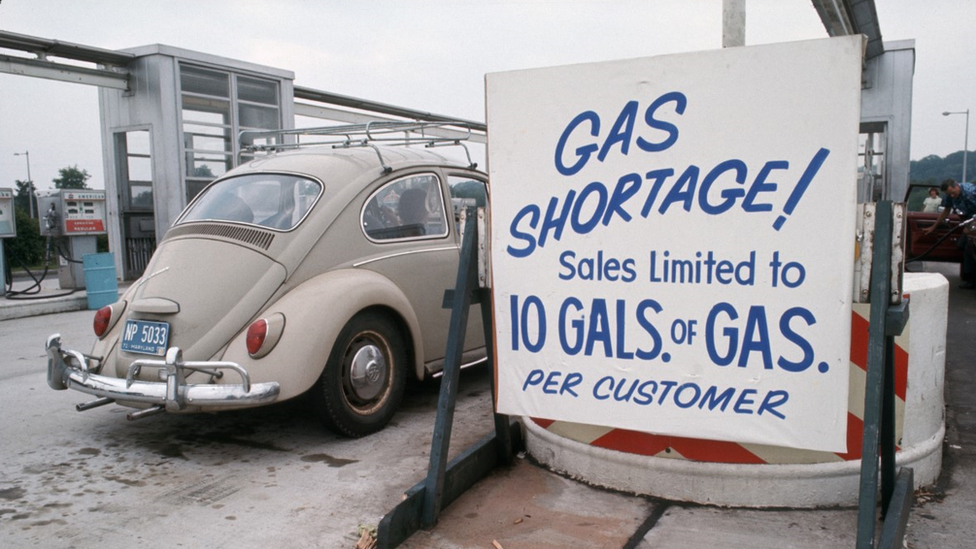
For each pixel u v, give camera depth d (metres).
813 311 2.64
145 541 2.97
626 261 2.92
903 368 3.13
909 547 2.73
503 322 3.16
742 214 2.72
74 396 5.32
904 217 2.45
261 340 3.78
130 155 13.28
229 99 13.10
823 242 2.61
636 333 2.92
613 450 3.35
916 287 3.29
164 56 12.09
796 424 2.69
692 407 2.85
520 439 3.89
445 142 5.62
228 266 4.09
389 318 4.52
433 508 2.99
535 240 3.08
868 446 2.37
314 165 4.67
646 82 2.85
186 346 3.88
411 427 4.47
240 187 4.69
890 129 13.69
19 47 10.84
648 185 2.87
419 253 4.86
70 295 10.37
